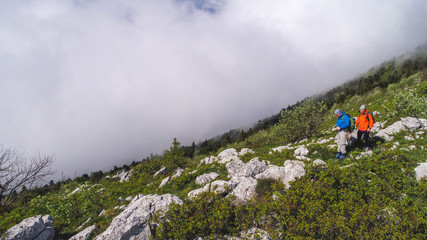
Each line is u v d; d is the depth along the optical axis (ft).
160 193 45.96
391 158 30.25
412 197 24.06
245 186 33.06
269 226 23.61
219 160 62.03
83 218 39.04
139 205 30.99
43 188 69.36
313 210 22.77
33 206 46.73
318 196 24.68
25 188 61.41
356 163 32.81
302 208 23.63
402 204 22.47
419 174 26.55
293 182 29.40
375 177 27.53
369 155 34.19
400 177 26.35
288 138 79.61
